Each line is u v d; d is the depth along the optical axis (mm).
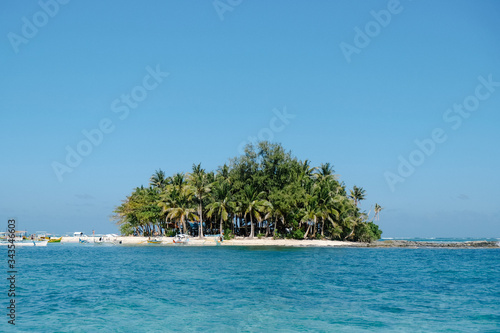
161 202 97312
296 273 38688
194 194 93875
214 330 18391
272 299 25281
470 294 27453
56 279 34031
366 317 20688
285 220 94500
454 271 41938
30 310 22094
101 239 102312
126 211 104062
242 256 59312
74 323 19438
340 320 20094
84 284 31219
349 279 34781
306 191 90062
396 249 89000
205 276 36094
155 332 18047
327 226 96500
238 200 91188
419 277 36594
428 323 19562
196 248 79438
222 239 91000
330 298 25734
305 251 71750
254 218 98125
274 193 88438
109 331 18172
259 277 35562
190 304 23719
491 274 39250
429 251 85375
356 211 101000
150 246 87938
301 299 25391
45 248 84375
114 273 38219
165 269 41688
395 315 21156
